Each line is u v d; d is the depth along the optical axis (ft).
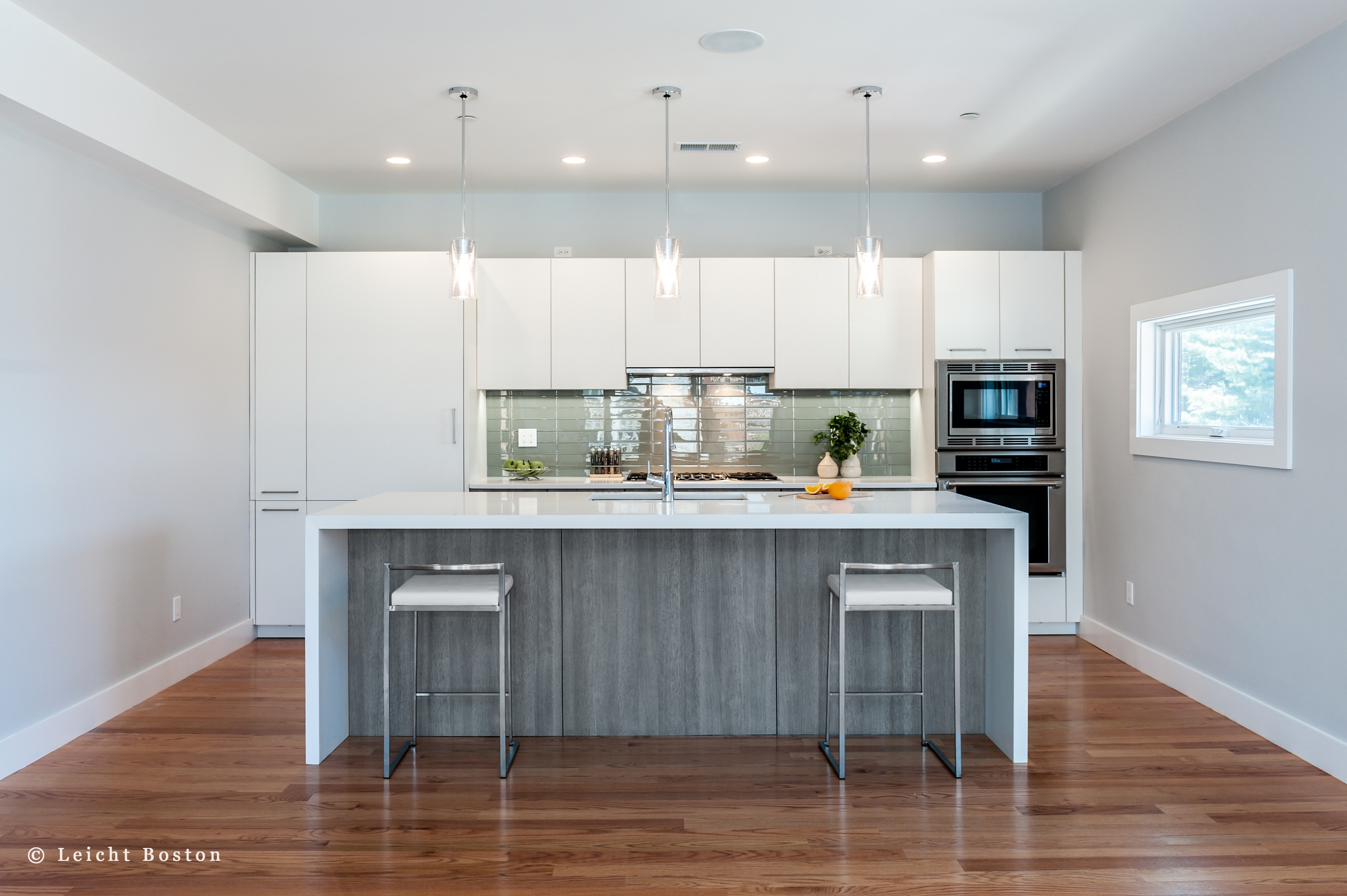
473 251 12.07
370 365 16.46
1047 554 16.61
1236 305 12.07
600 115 13.20
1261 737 11.35
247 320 16.35
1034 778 10.02
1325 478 10.33
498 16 9.90
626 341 17.17
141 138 11.92
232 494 15.85
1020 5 9.71
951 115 13.26
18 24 9.63
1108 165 15.55
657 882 7.79
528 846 8.43
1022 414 16.60
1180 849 8.38
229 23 10.06
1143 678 14.03
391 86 11.99
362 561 11.35
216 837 8.62
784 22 10.10
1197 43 10.67
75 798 9.55
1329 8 9.70
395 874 7.91
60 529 11.27
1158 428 14.47
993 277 16.60
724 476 17.79
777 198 18.24
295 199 16.97
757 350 17.25
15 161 10.46
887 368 17.33
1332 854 8.30
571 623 11.34
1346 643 10.02
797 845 8.45
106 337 12.21
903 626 11.39
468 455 16.58
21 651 10.56
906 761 10.53
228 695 13.21
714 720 11.39
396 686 11.39
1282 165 11.05
